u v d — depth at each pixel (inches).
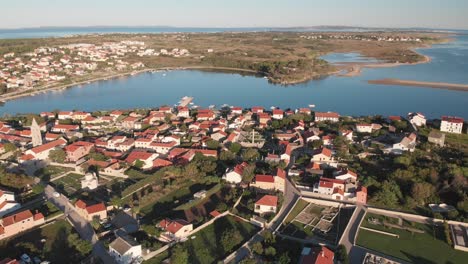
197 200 7618.1
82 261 5816.9
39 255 5949.8
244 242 6318.9
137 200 7687.0
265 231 6545.3
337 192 7716.5
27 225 6688.0
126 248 5772.6
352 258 5925.2
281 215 7190.0
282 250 6087.6
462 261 5890.8
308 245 6245.1
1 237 6358.3
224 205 7253.9
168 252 6058.1
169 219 6766.7
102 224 6820.9
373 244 6309.1
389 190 7711.6
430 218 7037.4
